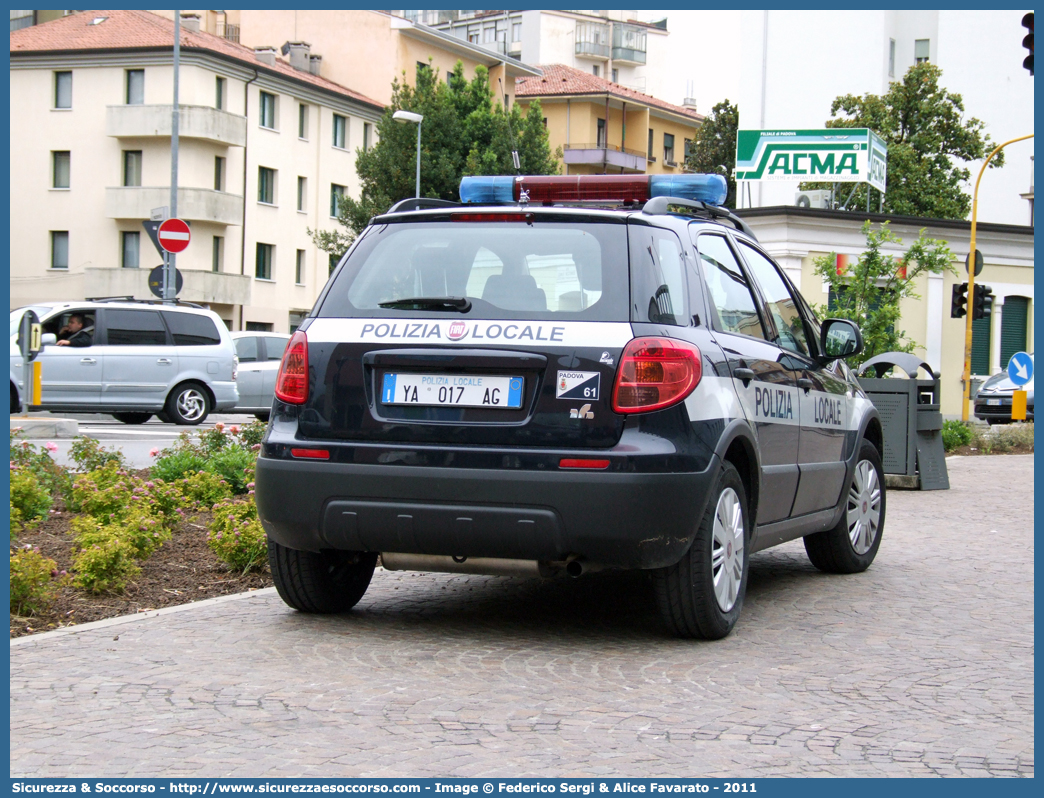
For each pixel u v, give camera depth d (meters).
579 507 5.22
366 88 69.12
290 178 59.44
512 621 6.27
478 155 49.91
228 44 60.31
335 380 5.60
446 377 5.45
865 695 4.95
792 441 6.70
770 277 7.22
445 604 6.71
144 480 10.26
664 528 5.30
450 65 73.25
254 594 6.84
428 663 5.34
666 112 89.12
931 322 29.89
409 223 5.93
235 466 10.70
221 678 5.03
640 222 5.68
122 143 54.94
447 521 5.36
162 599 6.69
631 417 5.29
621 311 5.42
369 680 5.04
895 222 28.95
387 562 5.71
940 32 58.44
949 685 5.13
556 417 5.32
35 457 9.83
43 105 56.00
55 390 21.28
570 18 104.00
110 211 54.34
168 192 53.59
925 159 47.44
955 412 30.33
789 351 7.01
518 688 4.95
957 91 58.34
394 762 4.00
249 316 57.06
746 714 4.63
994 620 6.51
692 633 5.81
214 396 22.67
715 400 5.62
